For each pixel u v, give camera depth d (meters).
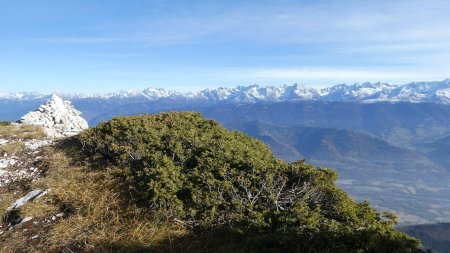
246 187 11.95
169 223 10.81
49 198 12.66
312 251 8.60
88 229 10.73
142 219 11.00
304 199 11.30
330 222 9.81
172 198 11.35
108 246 9.90
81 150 17.91
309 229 9.38
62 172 15.04
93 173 14.41
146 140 16.16
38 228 11.20
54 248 10.09
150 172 12.62
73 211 11.84
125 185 13.15
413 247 8.49
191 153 14.66
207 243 9.80
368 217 10.57
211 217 10.65
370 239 8.56
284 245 8.98
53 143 20.88
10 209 12.59
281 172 12.77
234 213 10.84
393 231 9.34
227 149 14.52
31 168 16.70
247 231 10.09
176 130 17.64
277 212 10.44
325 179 12.12
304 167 12.75
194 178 12.46
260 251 8.98
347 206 10.81
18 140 21.95
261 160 14.00
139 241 9.88
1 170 16.59
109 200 12.12
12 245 10.43
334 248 8.53
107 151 16.52
